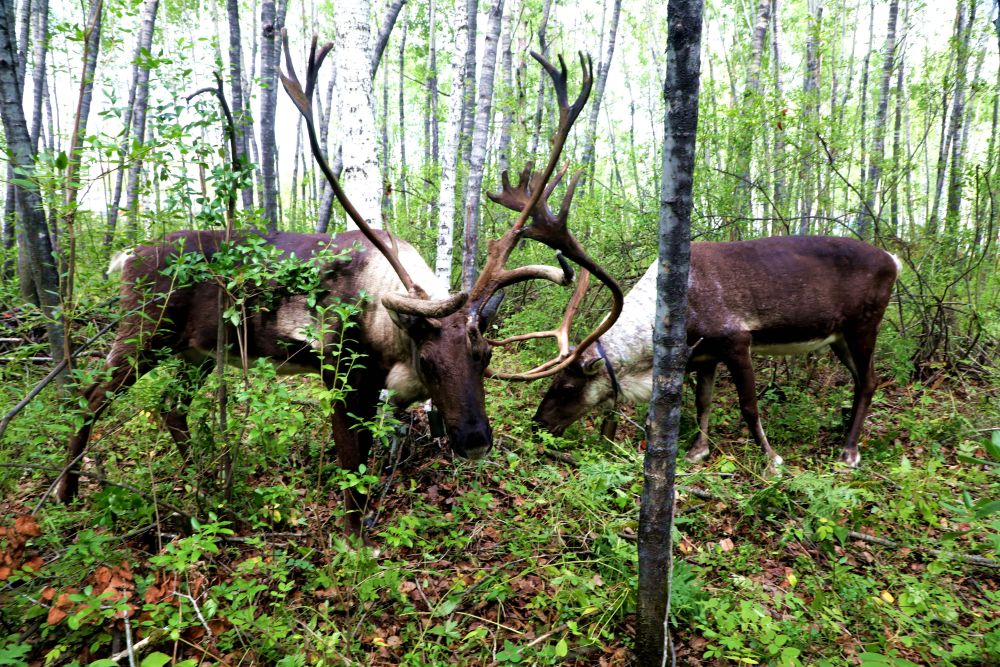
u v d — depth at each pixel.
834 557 3.43
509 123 10.89
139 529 3.31
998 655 2.66
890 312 7.14
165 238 3.95
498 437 4.80
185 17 14.95
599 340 5.00
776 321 4.90
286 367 4.03
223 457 3.65
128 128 3.20
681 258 2.19
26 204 3.61
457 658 2.78
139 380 3.52
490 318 3.73
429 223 11.14
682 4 2.00
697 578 3.10
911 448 5.07
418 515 3.82
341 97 5.14
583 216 8.34
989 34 8.47
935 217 8.08
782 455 5.10
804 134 7.64
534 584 3.31
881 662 2.34
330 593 3.10
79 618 2.39
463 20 7.15
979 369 6.35
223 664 2.58
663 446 2.34
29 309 4.57
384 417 3.30
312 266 3.45
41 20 8.30
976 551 3.55
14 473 3.51
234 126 3.39
